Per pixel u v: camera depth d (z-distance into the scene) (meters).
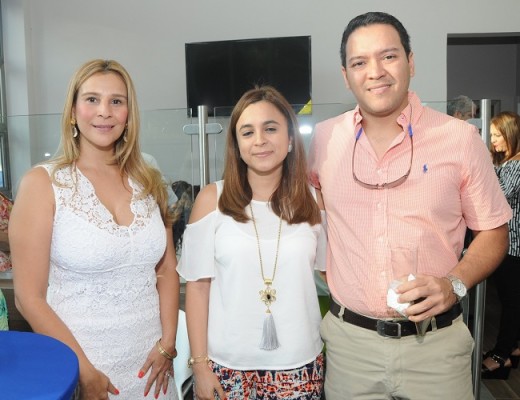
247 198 1.59
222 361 1.55
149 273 1.54
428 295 1.29
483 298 2.43
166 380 1.61
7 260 2.45
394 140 1.48
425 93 5.06
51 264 1.45
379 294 1.48
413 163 1.47
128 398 1.49
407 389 1.49
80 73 1.47
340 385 1.59
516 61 7.61
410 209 1.47
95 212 1.43
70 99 1.48
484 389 3.08
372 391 1.53
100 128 1.47
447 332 1.49
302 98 4.96
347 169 1.55
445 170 1.46
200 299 1.61
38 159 2.61
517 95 7.61
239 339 1.53
